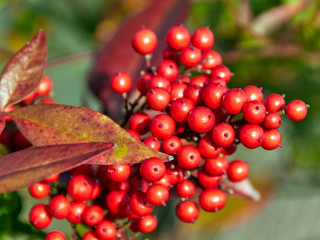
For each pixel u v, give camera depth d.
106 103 0.35
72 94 0.47
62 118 0.25
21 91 0.26
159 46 0.36
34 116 0.25
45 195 0.28
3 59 0.47
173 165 0.26
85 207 0.27
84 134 0.25
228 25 0.46
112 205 0.27
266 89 0.46
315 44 0.44
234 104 0.25
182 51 0.28
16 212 0.30
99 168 0.28
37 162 0.24
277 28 0.45
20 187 0.23
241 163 0.29
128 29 0.37
